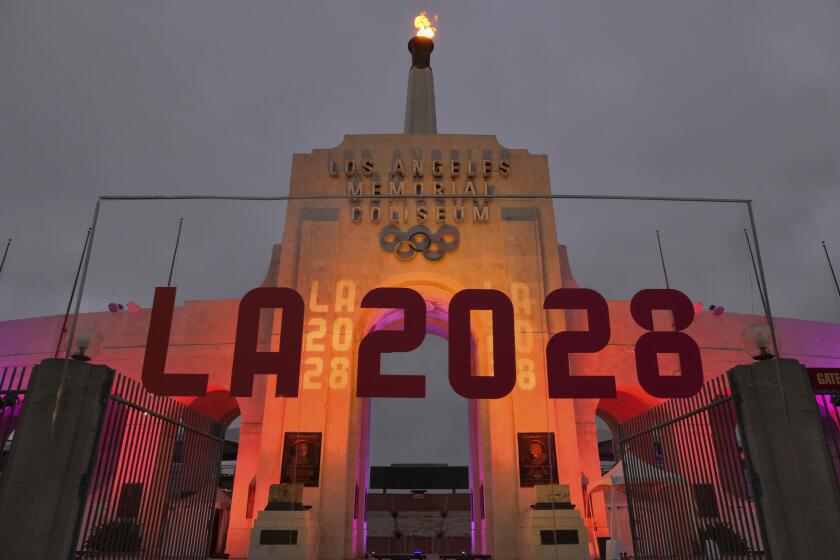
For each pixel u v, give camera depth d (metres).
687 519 15.12
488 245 31.22
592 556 28.45
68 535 10.91
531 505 24.55
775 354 11.70
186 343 32.91
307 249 30.55
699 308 34.12
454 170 32.38
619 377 32.22
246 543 29.16
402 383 22.67
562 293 24.03
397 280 30.55
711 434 13.65
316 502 25.98
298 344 23.06
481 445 30.78
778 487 10.98
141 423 14.24
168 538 15.13
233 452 49.97
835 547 10.29
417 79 42.34
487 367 28.69
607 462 52.41
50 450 11.06
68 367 11.77
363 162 32.56
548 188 32.50
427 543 46.00
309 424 27.20
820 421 11.12
